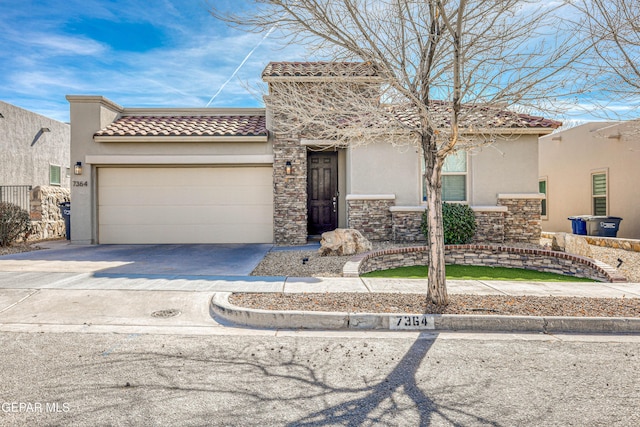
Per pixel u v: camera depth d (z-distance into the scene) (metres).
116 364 4.11
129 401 3.33
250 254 10.70
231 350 4.55
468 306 5.97
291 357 4.35
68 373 3.88
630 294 6.92
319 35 6.01
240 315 5.60
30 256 10.40
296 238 12.55
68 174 19.78
